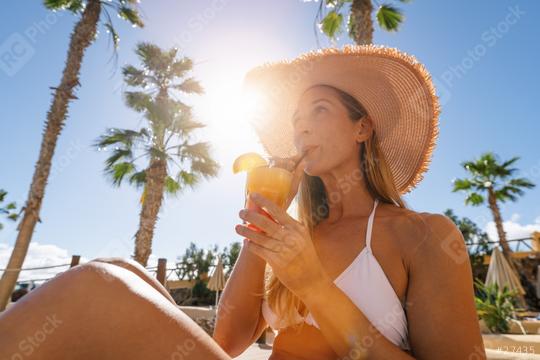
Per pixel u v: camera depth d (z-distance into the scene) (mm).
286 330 1350
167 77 13828
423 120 1815
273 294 1426
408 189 1937
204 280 22359
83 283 839
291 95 2006
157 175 11992
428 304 1104
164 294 1161
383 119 1755
